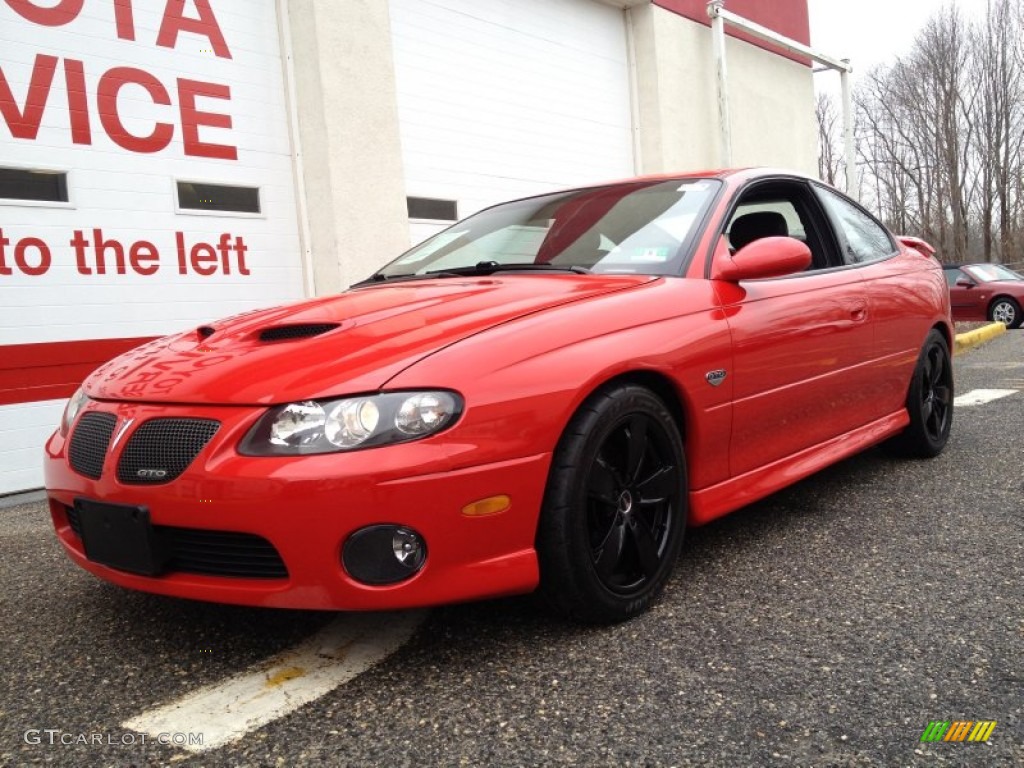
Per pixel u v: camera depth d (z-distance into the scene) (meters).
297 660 2.05
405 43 7.31
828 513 3.13
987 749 1.56
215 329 2.53
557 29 9.12
